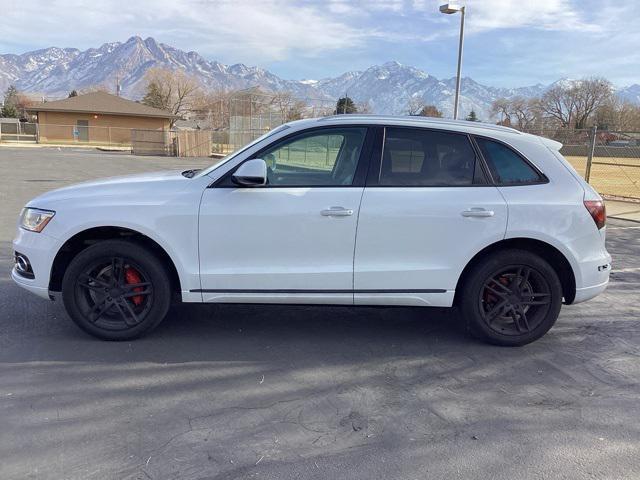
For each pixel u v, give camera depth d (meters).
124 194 4.43
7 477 2.79
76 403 3.56
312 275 4.41
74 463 2.92
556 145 4.76
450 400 3.74
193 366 4.17
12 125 54.56
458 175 4.52
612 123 76.88
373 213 4.37
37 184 16.47
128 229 4.45
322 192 4.39
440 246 4.44
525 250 4.58
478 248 4.45
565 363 4.40
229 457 3.01
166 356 4.34
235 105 39.28
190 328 4.95
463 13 19.11
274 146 4.51
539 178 4.59
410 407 3.63
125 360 4.25
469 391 3.88
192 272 4.41
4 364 4.11
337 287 4.45
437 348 4.66
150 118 56.16
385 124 4.55
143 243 4.55
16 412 3.42
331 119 4.59
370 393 3.81
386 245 4.41
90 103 55.25
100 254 4.41
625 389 3.96
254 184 4.29
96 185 4.59
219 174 4.46
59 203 4.43
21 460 2.93
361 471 2.92
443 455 3.08
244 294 4.45
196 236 4.37
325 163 4.54
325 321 5.24
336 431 3.31
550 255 4.68
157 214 4.34
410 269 4.44
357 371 4.17
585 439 3.28
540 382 4.05
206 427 3.31
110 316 4.62
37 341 4.55
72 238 4.50
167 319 5.16
